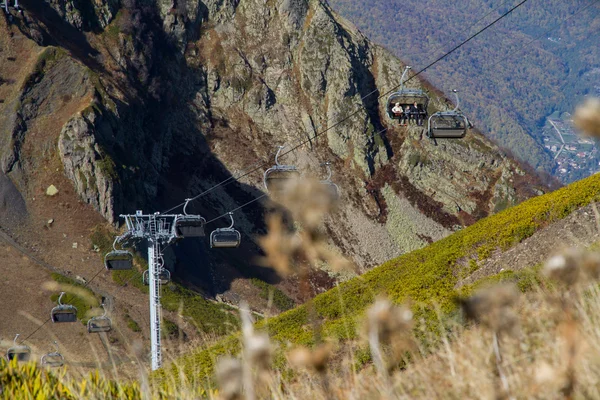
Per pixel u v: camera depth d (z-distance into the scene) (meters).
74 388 7.09
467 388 5.48
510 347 5.71
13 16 113.69
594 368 4.94
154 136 127.88
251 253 115.88
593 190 30.92
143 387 5.65
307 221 3.11
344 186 138.75
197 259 106.69
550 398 4.76
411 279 32.06
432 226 139.75
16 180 97.94
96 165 100.25
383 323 3.74
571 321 3.97
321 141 144.00
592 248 13.58
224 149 136.62
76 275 89.38
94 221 97.56
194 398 7.25
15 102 103.75
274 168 22.12
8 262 87.44
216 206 127.00
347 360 6.73
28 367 7.78
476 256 32.06
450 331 8.52
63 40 122.69
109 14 132.88
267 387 5.67
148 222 35.75
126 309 85.38
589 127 2.94
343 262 3.11
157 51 138.00
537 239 30.27
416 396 5.85
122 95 117.12
